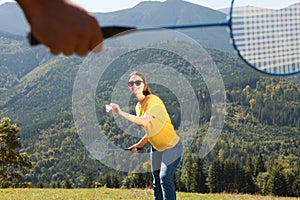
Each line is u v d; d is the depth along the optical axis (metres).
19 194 12.09
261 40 2.27
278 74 2.29
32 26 0.91
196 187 32.81
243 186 40.38
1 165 41.19
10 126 41.38
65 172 61.44
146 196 11.19
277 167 39.59
